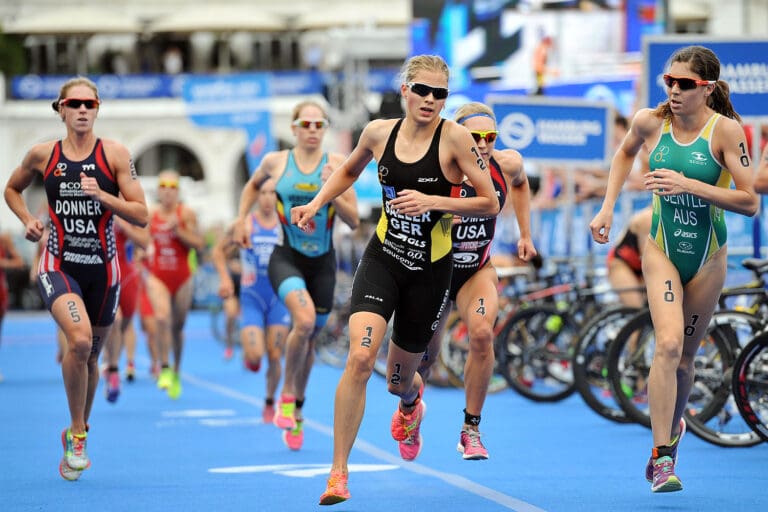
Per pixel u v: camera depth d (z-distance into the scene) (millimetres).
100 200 21656
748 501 19828
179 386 39781
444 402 37438
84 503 20156
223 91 70625
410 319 19609
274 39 159625
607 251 42500
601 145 44062
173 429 31016
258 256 32906
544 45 72938
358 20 148875
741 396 25453
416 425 22281
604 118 44062
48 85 152125
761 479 22219
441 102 18641
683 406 21094
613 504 19594
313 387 43469
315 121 27312
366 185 74000
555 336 36812
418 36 74750
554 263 41844
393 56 86438
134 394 41219
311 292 27609
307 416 33906
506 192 22578
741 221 34031
